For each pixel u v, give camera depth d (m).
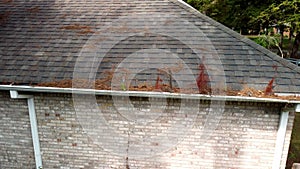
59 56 5.66
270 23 15.99
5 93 5.69
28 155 6.18
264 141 5.31
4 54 5.84
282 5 14.68
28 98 5.59
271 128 5.20
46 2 7.54
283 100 4.55
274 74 4.91
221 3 19.31
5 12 7.25
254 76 4.91
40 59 5.63
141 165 5.90
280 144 5.21
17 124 5.94
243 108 5.13
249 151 5.43
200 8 20.33
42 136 5.94
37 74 5.32
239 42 5.58
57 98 5.57
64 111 5.66
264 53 5.32
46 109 5.70
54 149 6.03
